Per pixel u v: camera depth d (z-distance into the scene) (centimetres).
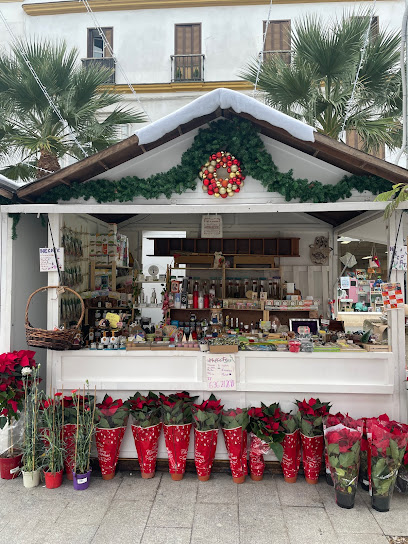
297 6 1065
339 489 303
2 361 339
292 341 376
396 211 366
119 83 1098
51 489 330
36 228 445
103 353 374
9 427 371
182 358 372
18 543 262
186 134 375
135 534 271
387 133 662
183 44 1100
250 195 376
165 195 377
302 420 335
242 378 367
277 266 634
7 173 720
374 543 262
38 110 690
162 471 362
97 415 345
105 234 529
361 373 364
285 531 275
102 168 374
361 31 628
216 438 347
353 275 973
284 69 641
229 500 313
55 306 380
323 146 338
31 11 1105
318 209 358
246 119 360
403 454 300
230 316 610
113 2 1095
